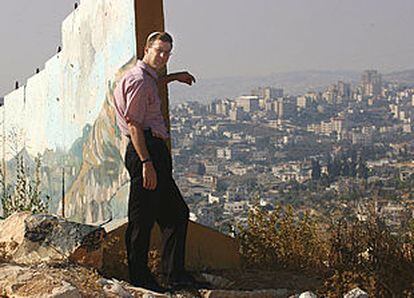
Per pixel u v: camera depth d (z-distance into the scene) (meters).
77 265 7.13
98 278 6.67
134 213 7.16
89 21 10.55
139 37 8.59
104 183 9.99
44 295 5.84
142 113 7.03
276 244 8.75
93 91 10.46
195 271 8.21
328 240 8.73
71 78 11.63
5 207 11.77
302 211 9.63
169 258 7.34
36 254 7.24
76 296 5.92
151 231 7.95
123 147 9.23
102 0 9.88
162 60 7.09
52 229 7.38
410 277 7.44
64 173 12.12
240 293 7.19
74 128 11.49
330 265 8.29
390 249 7.84
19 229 7.49
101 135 10.10
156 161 7.10
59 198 12.48
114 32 9.40
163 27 8.67
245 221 9.14
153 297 6.70
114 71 9.43
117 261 7.68
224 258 8.43
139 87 6.99
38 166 12.49
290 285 7.77
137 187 7.13
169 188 7.22
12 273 6.17
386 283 7.41
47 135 13.20
